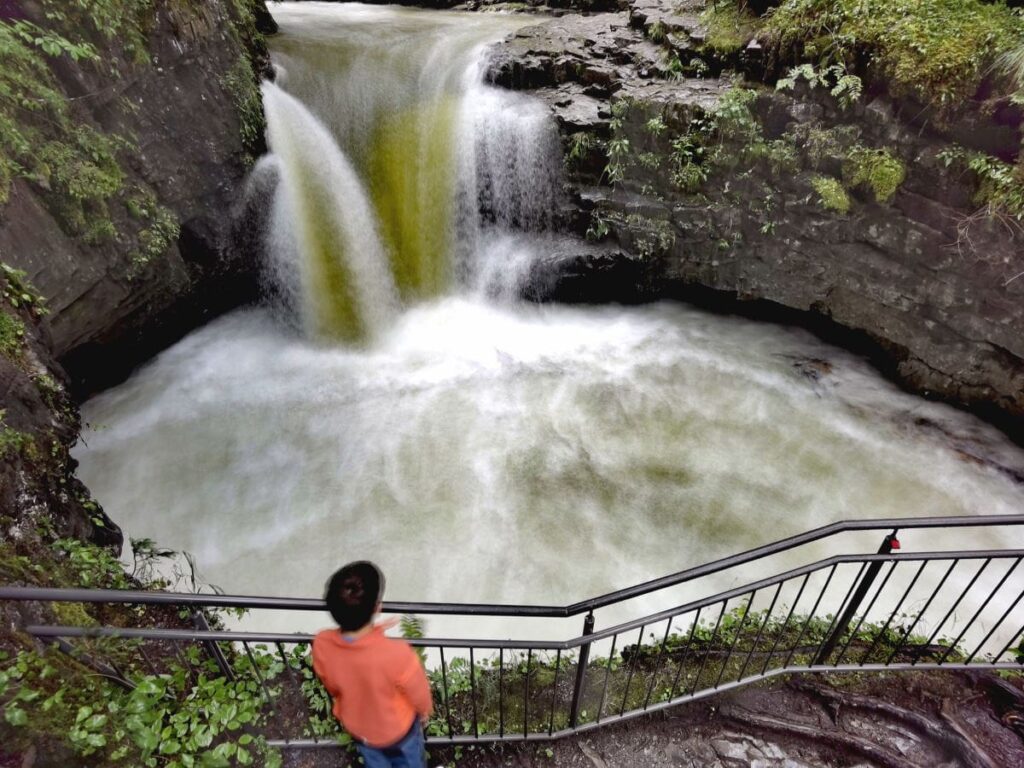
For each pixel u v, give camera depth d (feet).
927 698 13.94
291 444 26.35
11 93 18.57
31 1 19.24
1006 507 23.25
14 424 16.31
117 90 22.36
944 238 24.50
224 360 30.89
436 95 33.96
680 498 24.09
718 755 13.16
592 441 26.81
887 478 24.72
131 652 13.16
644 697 14.56
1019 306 23.41
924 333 27.09
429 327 34.30
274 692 12.87
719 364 31.19
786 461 25.72
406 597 20.20
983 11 22.40
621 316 35.22
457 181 34.09
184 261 28.22
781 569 21.03
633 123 30.68
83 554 15.29
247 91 29.40
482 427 27.50
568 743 13.35
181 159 25.99
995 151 22.17
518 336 33.73
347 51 35.83
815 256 29.09
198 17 26.37
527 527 22.80
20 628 11.65
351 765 12.25
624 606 19.72
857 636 16.21
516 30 38.70
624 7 41.04
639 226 32.37
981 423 26.53
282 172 31.17
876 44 23.65
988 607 19.11
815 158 26.68
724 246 31.17
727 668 15.26
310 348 32.37
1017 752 12.83
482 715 14.02
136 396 28.27
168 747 11.09
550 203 34.14
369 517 23.12
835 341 31.71
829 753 13.17
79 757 10.29
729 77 29.78
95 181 21.35
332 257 33.35
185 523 22.61
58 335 22.62
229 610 19.06
